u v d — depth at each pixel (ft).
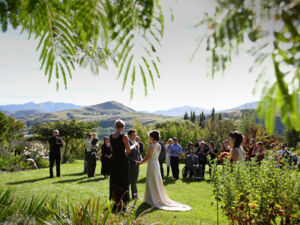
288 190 8.44
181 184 27.84
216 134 63.16
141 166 43.45
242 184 9.07
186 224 13.55
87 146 31.04
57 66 2.60
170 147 33.04
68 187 23.18
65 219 7.03
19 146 46.03
